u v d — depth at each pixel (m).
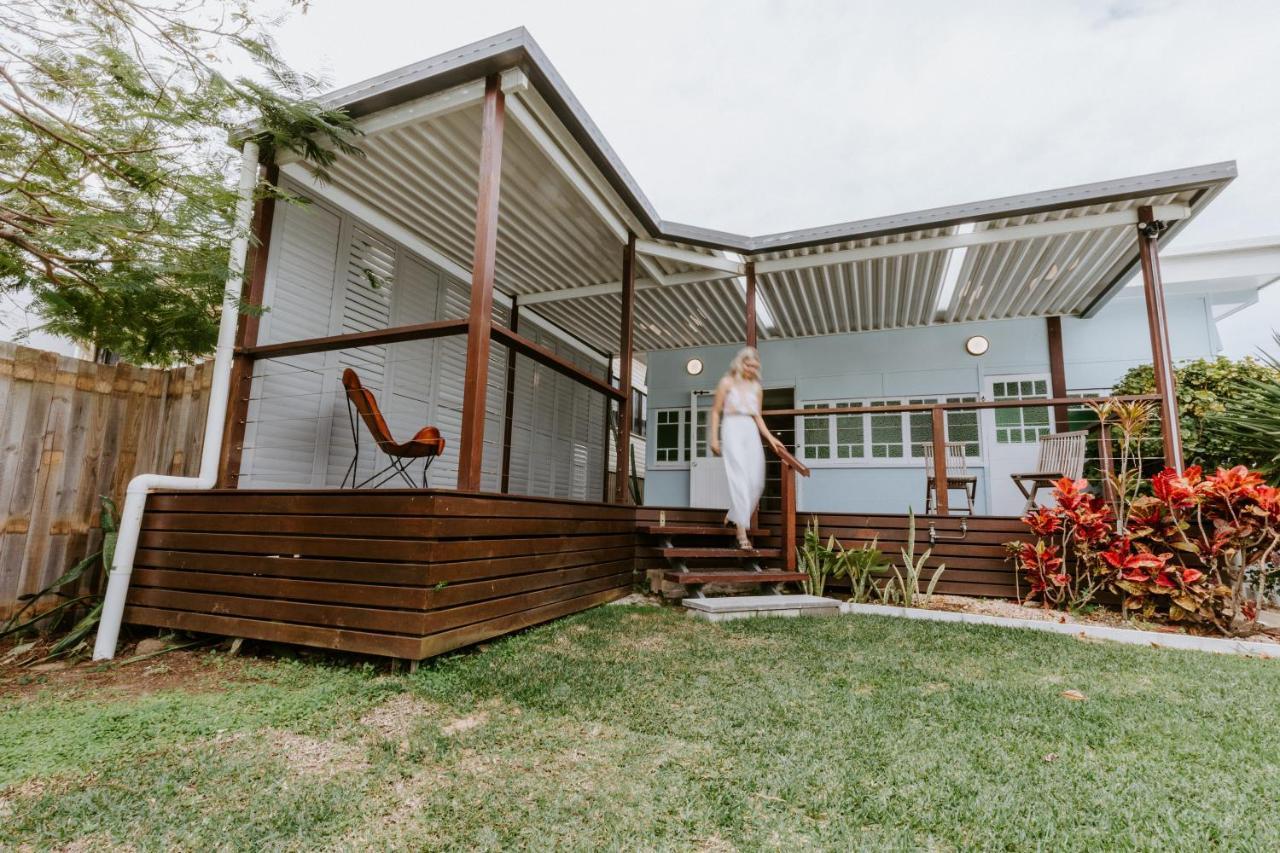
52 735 2.07
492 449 6.86
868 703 2.39
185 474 4.02
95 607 3.46
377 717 2.26
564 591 3.97
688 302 7.62
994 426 7.68
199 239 3.54
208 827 1.51
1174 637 3.75
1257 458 5.02
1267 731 2.16
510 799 1.64
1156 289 4.89
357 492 3.01
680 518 5.50
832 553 5.06
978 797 1.65
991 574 4.94
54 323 4.00
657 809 1.59
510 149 4.44
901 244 5.60
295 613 3.03
